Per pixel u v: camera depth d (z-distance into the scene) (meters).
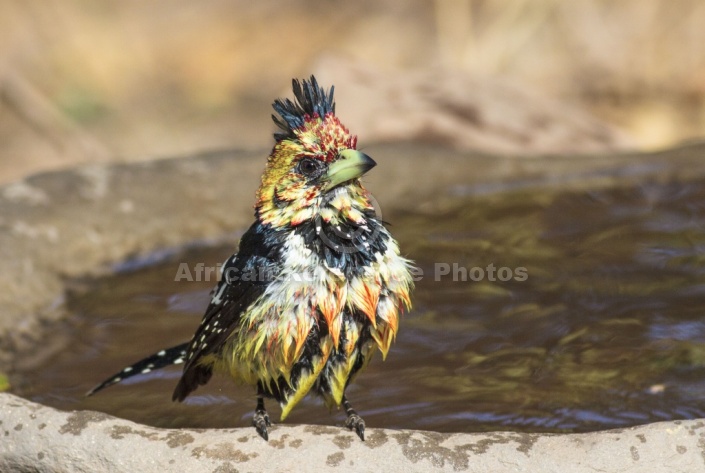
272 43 37.25
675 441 8.34
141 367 11.34
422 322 13.71
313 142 9.88
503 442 8.57
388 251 9.97
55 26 37.03
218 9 39.62
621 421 10.78
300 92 10.30
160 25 38.47
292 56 36.22
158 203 16.95
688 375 11.75
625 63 33.31
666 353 12.32
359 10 38.91
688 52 33.38
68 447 8.89
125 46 36.75
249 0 40.16
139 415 11.62
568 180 18.66
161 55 36.75
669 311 13.52
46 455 8.92
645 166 18.73
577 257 15.59
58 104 33.06
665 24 34.22
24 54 35.47
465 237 16.66
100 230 16.17
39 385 12.49
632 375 11.84
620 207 17.64
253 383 10.30
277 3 39.78
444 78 23.89
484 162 18.81
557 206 17.84
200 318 14.37
